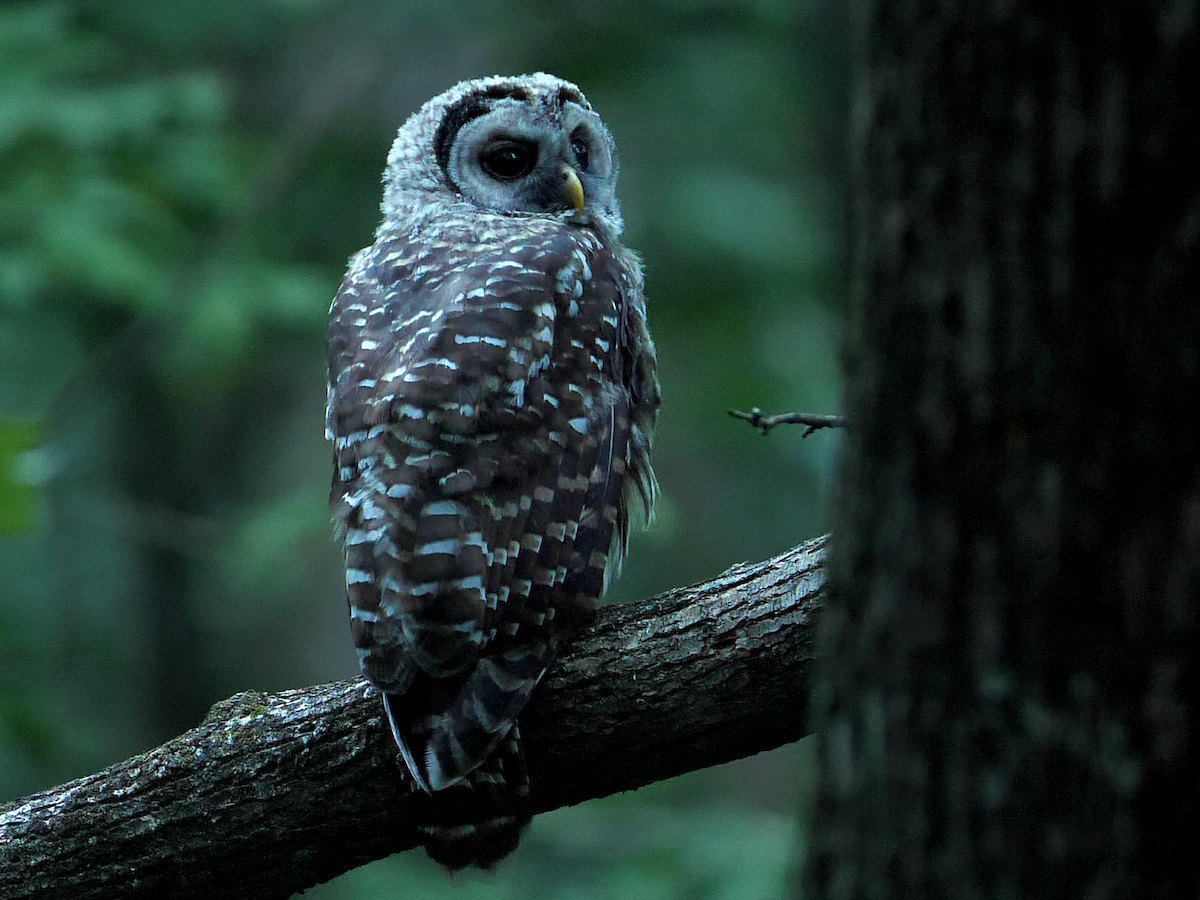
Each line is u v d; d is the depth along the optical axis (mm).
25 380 21469
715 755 7383
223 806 7660
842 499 4293
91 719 20984
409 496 7586
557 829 15625
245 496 24656
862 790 4195
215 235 20109
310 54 23312
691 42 22156
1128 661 3764
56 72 18766
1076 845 3828
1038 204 3740
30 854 7863
